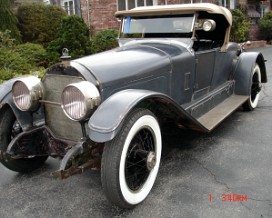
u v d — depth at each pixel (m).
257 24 17.69
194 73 3.76
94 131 2.28
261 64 5.20
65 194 2.91
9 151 2.84
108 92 2.68
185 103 3.71
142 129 2.63
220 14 3.94
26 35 10.30
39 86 2.86
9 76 6.75
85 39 8.33
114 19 10.98
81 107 2.45
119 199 2.46
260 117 4.84
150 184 2.78
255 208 2.57
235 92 4.93
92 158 2.62
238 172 3.16
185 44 3.71
